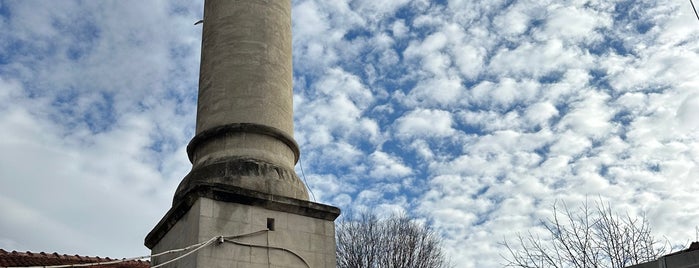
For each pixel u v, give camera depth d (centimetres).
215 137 1165
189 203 1066
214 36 1273
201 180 1103
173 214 1109
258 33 1265
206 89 1229
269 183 1116
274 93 1220
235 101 1185
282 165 1166
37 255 1794
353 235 3344
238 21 1269
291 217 1121
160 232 1179
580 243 1936
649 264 1050
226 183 1088
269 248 1070
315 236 1130
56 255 1847
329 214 1160
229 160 1124
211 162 1138
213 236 1027
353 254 3275
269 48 1261
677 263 1016
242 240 1052
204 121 1198
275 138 1186
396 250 3294
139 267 1994
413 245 3328
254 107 1185
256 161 1133
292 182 1151
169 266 1095
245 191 1079
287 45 1309
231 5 1294
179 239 1094
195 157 1202
